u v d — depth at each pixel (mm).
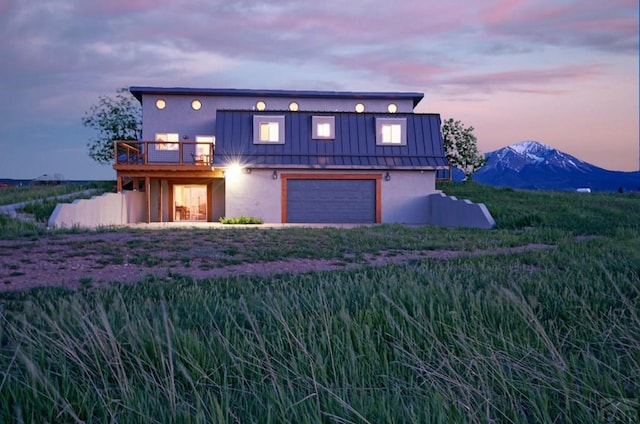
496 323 4656
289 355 3969
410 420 2830
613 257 9219
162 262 10344
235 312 5043
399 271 8133
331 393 3027
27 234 14102
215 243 13281
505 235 15695
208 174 24828
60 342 3906
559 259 10047
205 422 2852
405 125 26234
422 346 4180
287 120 25969
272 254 11516
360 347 3963
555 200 24062
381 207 25453
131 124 37375
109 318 4555
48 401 3102
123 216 23672
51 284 8031
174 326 4422
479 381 3422
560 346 4117
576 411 3154
